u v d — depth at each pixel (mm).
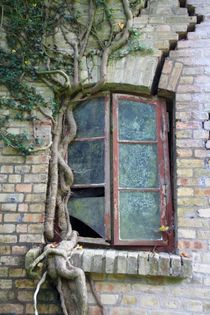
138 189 3387
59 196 3410
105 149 3477
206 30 3525
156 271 2984
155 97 3572
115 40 3551
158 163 3445
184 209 3184
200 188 3209
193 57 3469
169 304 3006
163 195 3373
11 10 3619
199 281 3033
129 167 3441
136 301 3027
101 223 3371
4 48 3570
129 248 3309
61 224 3352
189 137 3311
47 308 3086
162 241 3279
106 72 3494
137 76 3480
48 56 3555
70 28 3627
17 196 3309
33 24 3588
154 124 3531
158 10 3609
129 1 3635
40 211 3277
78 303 2936
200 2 3613
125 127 3525
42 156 3379
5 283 3148
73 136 3541
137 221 3332
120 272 2998
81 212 3430
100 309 3020
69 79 3518
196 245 3107
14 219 3268
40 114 3467
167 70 3459
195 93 3391
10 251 3209
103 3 3613
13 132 3424
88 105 3635
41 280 2988
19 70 3521
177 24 3559
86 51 3576
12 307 3104
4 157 3383
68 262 3021
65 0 3656
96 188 3455
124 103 3570
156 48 3520
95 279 3082
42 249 3189
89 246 3334
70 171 3420
